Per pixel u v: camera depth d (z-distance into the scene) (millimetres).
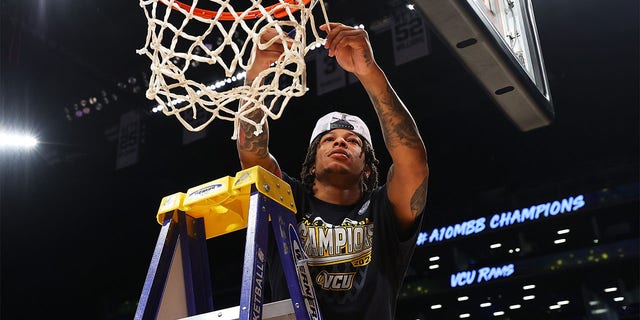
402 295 7465
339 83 6090
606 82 6645
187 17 1379
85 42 6539
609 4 6016
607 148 6984
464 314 7148
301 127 7023
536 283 6949
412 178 1447
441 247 7461
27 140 5656
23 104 6410
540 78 2010
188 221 1367
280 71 1309
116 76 7004
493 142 7188
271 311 1154
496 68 1774
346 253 1431
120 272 8148
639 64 6406
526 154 7199
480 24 1644
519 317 6906
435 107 6930
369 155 1630
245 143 1560
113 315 8086
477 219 7324
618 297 6586
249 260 1121
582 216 6953
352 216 1495
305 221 1492
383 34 6250
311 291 1206
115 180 7766
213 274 8094
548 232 7086
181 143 7305
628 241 6715
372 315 1363
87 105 7203
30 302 7562
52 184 7566
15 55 6191
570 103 6785
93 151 7594
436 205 7598
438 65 6562
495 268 7145
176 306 1272
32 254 7590
